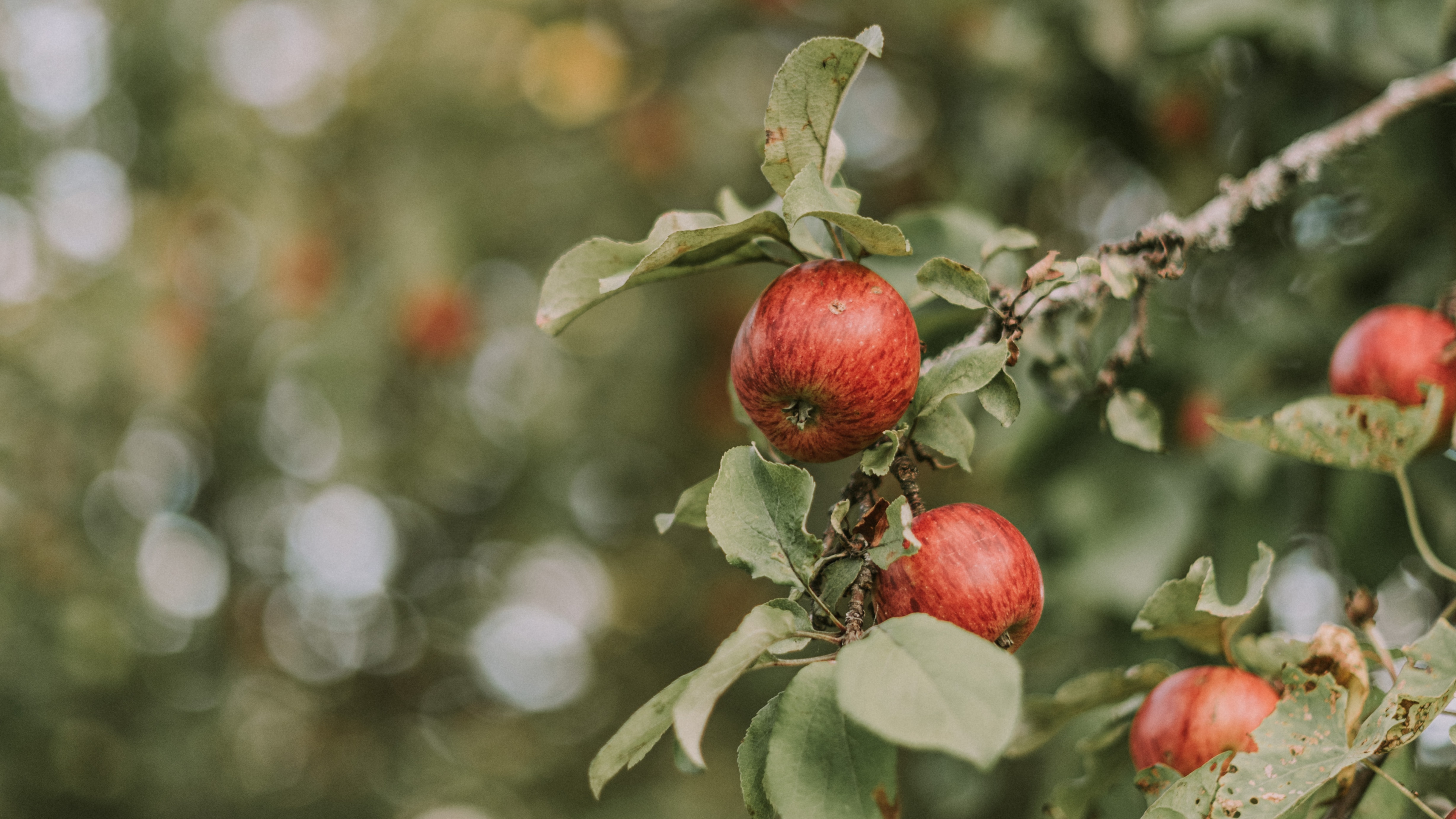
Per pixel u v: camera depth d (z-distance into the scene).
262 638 5.68
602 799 5.31
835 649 1.26
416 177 3.91
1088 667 2.27
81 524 4.46
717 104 4.07
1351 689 1.08
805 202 1.03
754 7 3.86
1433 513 2.09
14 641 4.23
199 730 5.03
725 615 4.98
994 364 1.08
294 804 5.56
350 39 4.07
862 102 3.75
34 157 4.20
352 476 4.67
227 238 4.37
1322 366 2.27
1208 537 2.19
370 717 6.09
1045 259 1.16
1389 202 2.25
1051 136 2.68
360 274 4.06
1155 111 2.56
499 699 6.26
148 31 3.94
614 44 4.11
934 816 3.10
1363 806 1.17
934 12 3.26
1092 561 2.10
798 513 1.01
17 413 4.23
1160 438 1.50
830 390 1.11
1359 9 2.15
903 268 1.68
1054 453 2.23
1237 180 2.51
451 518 5.44
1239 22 2.22
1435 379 1.55
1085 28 2.46
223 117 4.02
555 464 4.80
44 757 4.50
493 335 4.51
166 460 5.00
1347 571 2.12
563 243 4.07
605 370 4.45
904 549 0.99
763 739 1.07
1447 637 1.06
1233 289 2.50
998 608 1.07
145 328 4.20
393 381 4.40
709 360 4.32
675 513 1.26
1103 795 1.43
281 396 4.54
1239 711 1.18
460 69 3.99
